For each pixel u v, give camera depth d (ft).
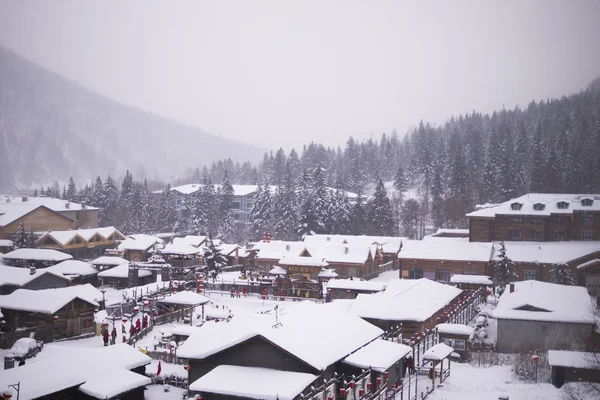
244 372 115.03
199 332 130.93
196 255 319.06
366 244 374.84
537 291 198.59
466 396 136.87
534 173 477.77
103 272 301.43
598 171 468.34
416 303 193.16
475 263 302.45
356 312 184.55
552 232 331.16
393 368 142.31
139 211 534.37
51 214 432.66
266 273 325.42
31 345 160.97
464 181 491.72
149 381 121.39
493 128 654.94
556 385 142.51
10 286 232.73
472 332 176.04
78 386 114.73
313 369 113.50
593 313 174.60
